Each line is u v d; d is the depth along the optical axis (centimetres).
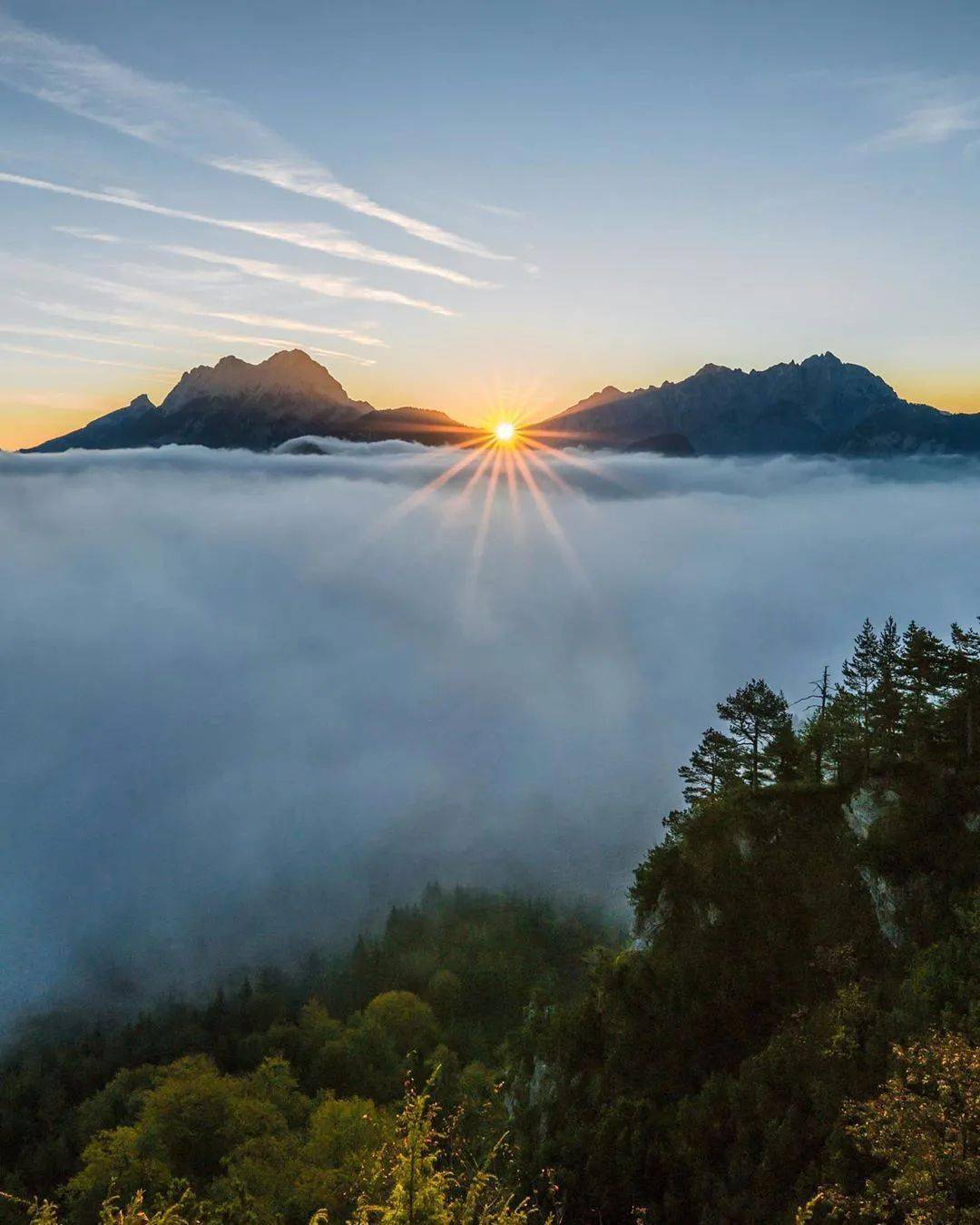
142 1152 6662
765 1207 4303
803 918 6562
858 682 7638
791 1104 4759
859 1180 3931
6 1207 6700
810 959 6294
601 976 7106
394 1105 7594
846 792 7319
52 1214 2441
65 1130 11194
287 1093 8175
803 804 7294
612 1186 4894
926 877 6234
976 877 6119
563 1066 6531
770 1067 5125
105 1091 11038
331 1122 6906
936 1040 3597
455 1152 2659
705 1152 4894
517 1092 7088
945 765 6956
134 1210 2608
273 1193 5962
